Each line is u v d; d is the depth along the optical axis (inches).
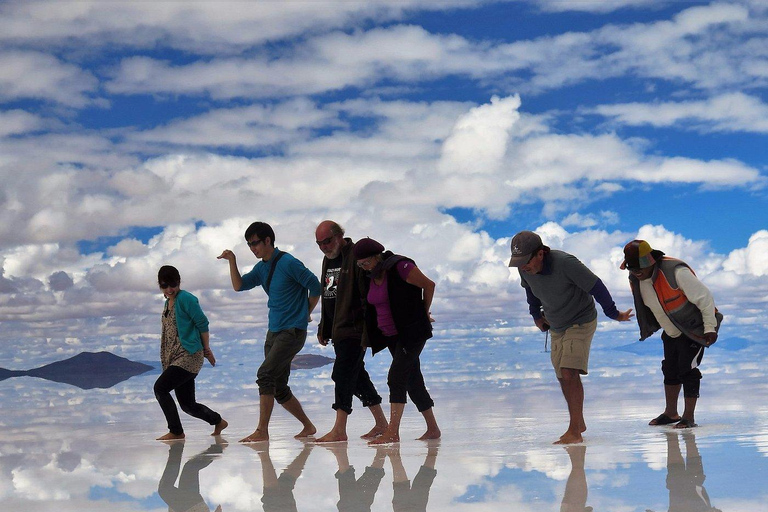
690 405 213.2
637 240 220.1
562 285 201.3
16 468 177.6
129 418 319.6
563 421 245.0
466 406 319.9
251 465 168.1
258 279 257.3
